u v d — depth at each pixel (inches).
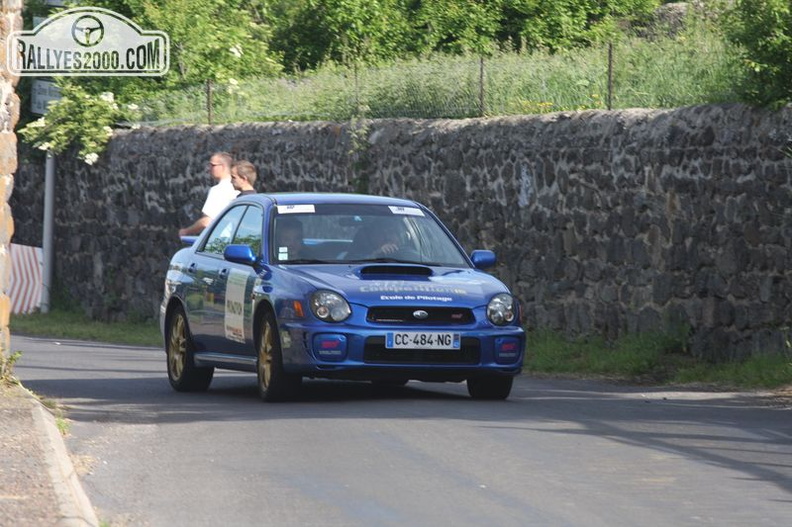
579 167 2417.6
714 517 949.2
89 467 1146.0
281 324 1526.8
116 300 3639.3
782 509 975.0
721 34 2220.7
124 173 3595.0
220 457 1187.9
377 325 1501.0
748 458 1181.1
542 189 2502.5
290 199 1711.4
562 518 944.3
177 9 3946.9
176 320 1827.0
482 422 1373.0
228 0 4178.2
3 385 1473.9
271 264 1619.1
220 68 3964.1
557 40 4138.8
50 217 3833.7
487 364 1530.5
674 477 1090.7
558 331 2474.2
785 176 1989.4
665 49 2691.9
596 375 2103.8
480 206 2645.2
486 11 4244.6
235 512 970.7
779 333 2003.0
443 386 1812.3
